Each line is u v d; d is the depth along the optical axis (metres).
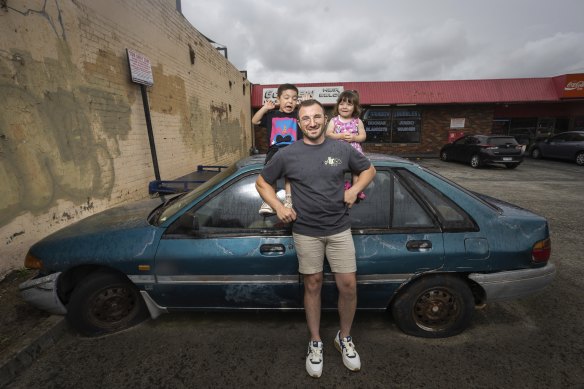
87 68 4.62
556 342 2.49
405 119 17.59
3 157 3.34
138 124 5.96
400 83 16.98
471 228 2.39
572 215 6.03
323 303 2.49
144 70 6.01
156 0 6.71
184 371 2.21
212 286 2.43
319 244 2.04
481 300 2.55
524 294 2.47
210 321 2.76
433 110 17.34
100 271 2.54
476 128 17.28
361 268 2.35
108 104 5.09
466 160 13.99
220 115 11.34
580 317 2.81
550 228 5.25
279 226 2.40
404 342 2.49
